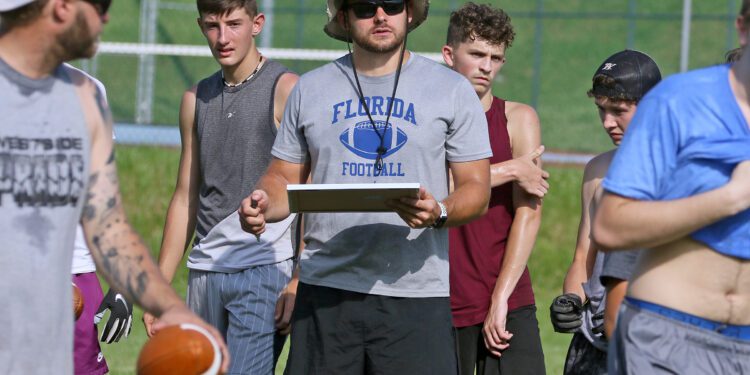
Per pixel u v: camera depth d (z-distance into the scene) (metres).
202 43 62.06
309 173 11.55
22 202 7.53
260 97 12.95
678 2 69.44
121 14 63.44
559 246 30.56
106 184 8.11
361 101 10.88
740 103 7.98
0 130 7.47
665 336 8.17
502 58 13.32
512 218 13.12
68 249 7.78
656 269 8.26
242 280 12.95
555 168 39.12
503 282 12.76
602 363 10.86
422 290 10.86
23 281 7.53
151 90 53.09
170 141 45.12
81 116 7.82
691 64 65.94
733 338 8.21
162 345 7.57
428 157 10.80
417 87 10.88
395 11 10.73
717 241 8.06
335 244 10.91
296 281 12.95
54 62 7.66
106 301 13.59
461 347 12.99
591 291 10.81
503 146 13.09
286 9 59.41
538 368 12.98
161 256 13.64
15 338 7.54
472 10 13.21
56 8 7.44
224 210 13.05
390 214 10.80
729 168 7.95
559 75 64.62
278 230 13.02
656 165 8.04
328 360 11.00
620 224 8.03
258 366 13.01
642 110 8.20
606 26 68.50
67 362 7.83
